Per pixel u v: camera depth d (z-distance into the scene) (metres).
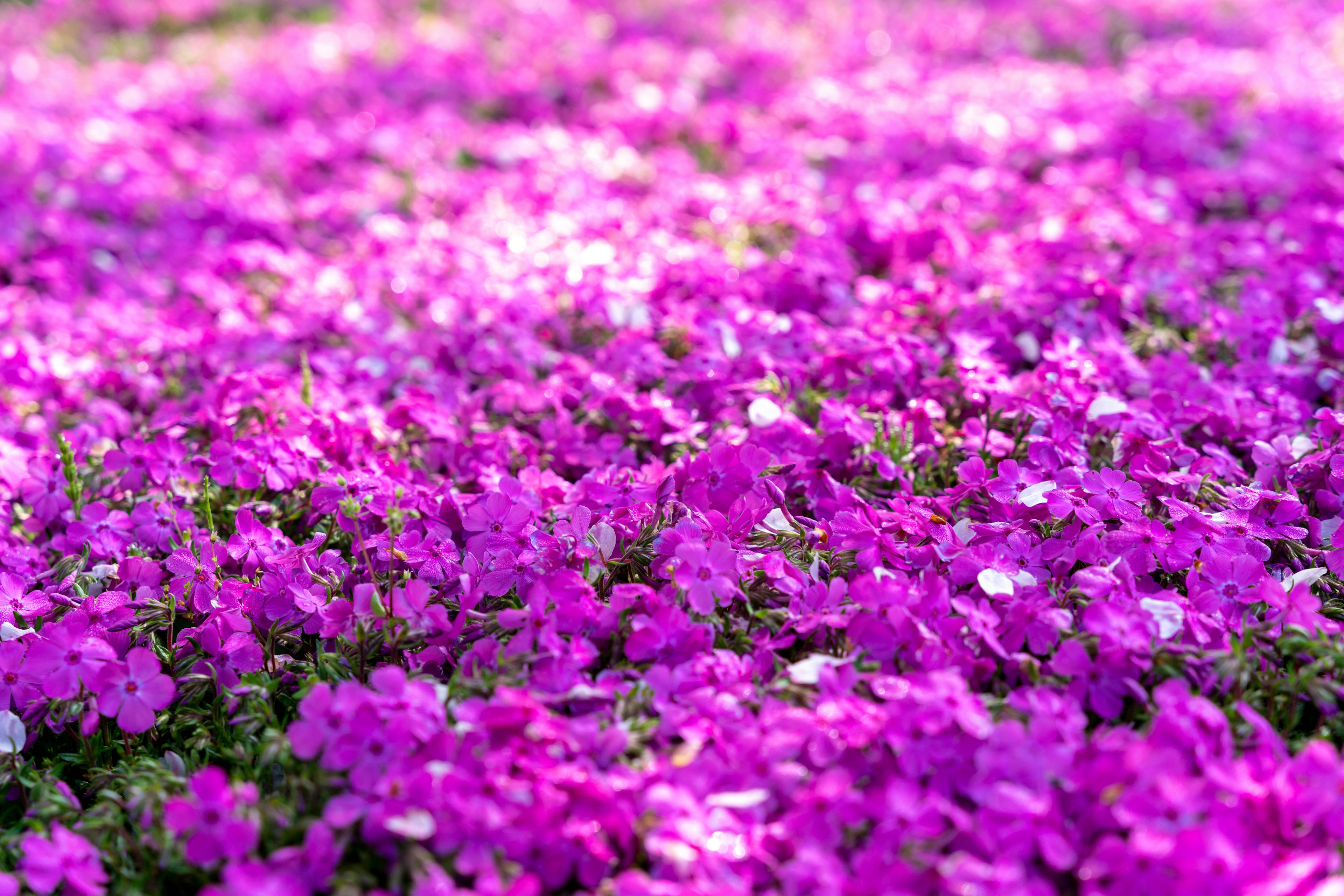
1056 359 3.42
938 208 5.45
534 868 2.04
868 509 2.88
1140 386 3.61
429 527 2.96
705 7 9.62
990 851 1.96
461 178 6.10
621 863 2.09
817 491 3.15
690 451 3.45
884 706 2.26
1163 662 2.39
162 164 6.57
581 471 3.55
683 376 3.76
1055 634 2.46
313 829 2.07
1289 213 4.98
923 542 2.88
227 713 2.62
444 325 4.36
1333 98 6.87
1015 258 4.77
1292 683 2.39
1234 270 4.73
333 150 6.62
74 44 9.27
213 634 2.70
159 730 2.69
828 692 2.31
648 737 2.28
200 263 5.35
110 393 4.18
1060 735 2.17
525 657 2.47
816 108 6.95
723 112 6.73
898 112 6.86
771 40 8.58
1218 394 3.43
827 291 4.49
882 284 4.52
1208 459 3.09
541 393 3.77
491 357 4.05
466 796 2.05
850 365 3.72
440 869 1.98
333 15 9.92
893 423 3.46
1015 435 3.46
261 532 2.97
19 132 6.83
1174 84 7.20
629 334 4.05
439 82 7.71
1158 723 2.11
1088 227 4.95
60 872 2.09
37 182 6.21
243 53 8.86
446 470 3.56
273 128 7.28
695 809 2.04
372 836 2.07
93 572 3.01
